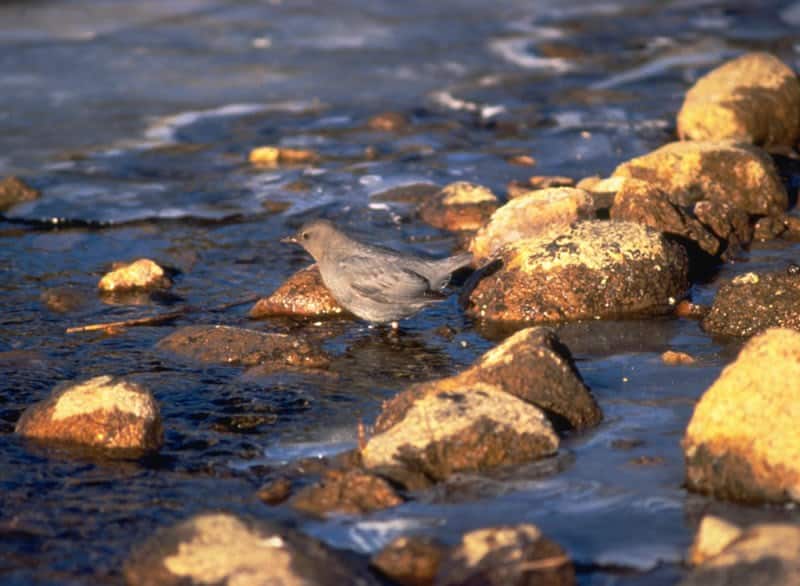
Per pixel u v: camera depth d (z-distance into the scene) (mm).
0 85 23688
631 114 22000
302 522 8562
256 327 13281
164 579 7551
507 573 7391
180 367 11922
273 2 30016
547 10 29891
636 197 14469
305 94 23703
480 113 22516
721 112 18672
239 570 7457
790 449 8453
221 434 10352
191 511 8898
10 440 10172
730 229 14805
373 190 18406
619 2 30672
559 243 13258
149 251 16016
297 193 18328
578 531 8273
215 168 19625
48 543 8469
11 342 12781
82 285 14781
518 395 9953
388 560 7812
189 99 23266
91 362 12141
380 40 27328
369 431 10297
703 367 11328
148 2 29734
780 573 6801
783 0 30109
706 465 8695
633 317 12859
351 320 13438
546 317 12906
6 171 19266
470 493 8891
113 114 22297
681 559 7879
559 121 21812
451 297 13984
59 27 27656
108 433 10016
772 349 8867
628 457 9414
